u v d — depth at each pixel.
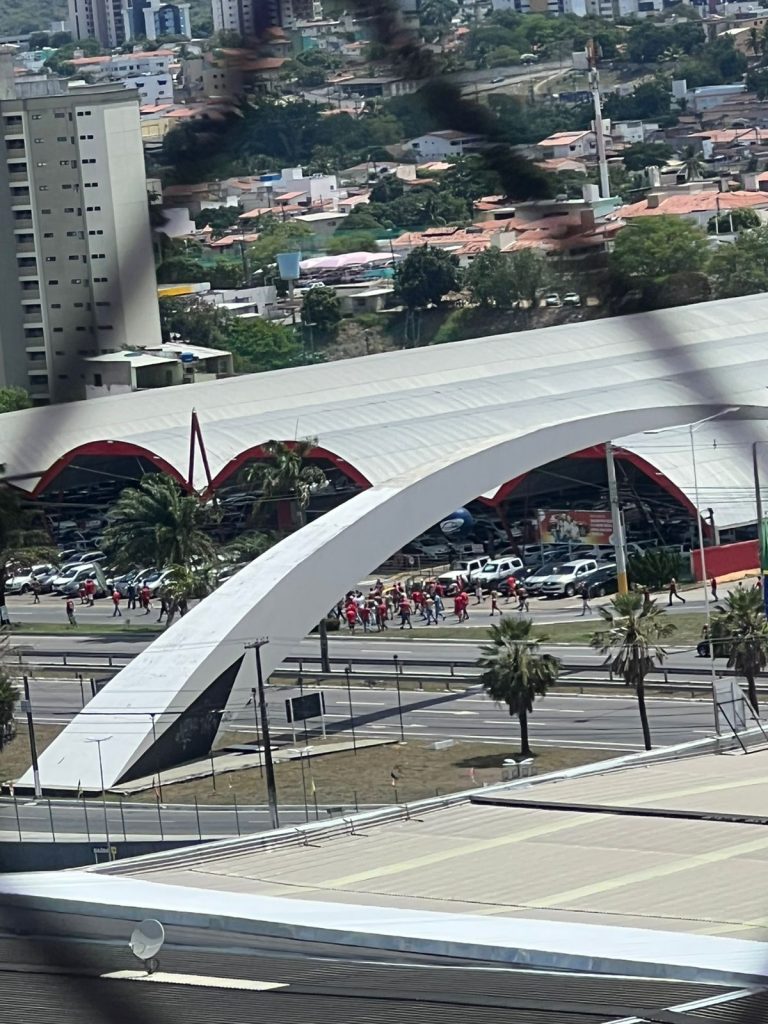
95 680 71.12
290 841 43.34
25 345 109.50
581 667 66.50
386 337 143.25
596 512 87.81
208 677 62.00
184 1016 29.20
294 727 63.72
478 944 31.89
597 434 82.50
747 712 54.69
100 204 105.44
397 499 71.94
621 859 38.50
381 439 96.00
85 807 53.91
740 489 83.88
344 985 30.58
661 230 105.38
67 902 37.59
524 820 43.31
